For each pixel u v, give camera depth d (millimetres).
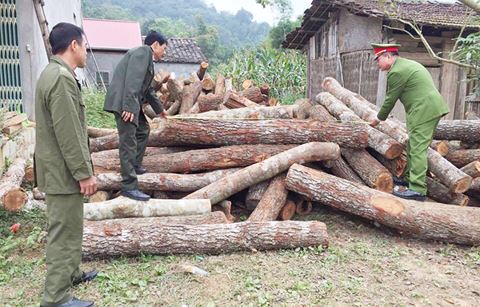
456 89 10062
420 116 4695
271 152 5078
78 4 18453
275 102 8898
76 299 2922
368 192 4316
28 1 8555
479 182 5172
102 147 5953
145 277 3357
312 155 4762
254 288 3225
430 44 10062
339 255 3803
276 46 28094
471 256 3889
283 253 3803
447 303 3125
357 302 3080
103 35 25062
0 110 6355
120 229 3660
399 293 3242
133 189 4219
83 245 3572
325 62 11945
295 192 4703
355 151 5293
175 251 3713
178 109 8797
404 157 5113
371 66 9906
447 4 12047
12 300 3086
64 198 2748
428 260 3832
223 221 4059
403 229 4168
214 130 5188
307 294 3172
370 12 9195
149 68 4344
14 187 4516
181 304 3033
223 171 5051
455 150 5875
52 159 2695
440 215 4098
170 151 5480
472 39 5363
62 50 2781
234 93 7422
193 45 28219
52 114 2604
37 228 4262
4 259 3684
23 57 8641
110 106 4145
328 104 6281
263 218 4309
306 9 11266
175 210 4137
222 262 3621
